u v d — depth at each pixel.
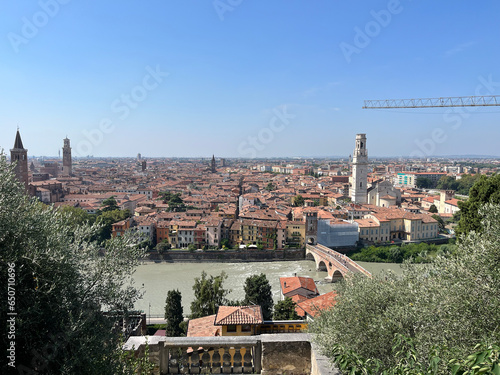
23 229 14.66
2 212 14.41
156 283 107.69
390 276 24.23
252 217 159.25
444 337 15.40
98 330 15.33
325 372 14.75
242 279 114.62
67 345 13.99
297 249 146.25
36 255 13.93
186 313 80.00
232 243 155.88
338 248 150.75
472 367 9.11
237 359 18.02
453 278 18.22
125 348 16.70
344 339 18.20
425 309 17.11
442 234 173.25
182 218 163.38
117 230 140.50
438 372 12.23
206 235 148.25
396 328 17.61
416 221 162.50
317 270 129.00
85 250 18.34
